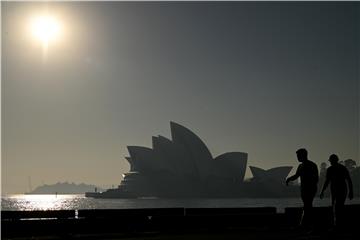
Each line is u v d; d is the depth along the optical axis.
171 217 18.20
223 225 19.00
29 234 16.25
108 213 18.48
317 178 16.42
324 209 18.88
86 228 16.95
